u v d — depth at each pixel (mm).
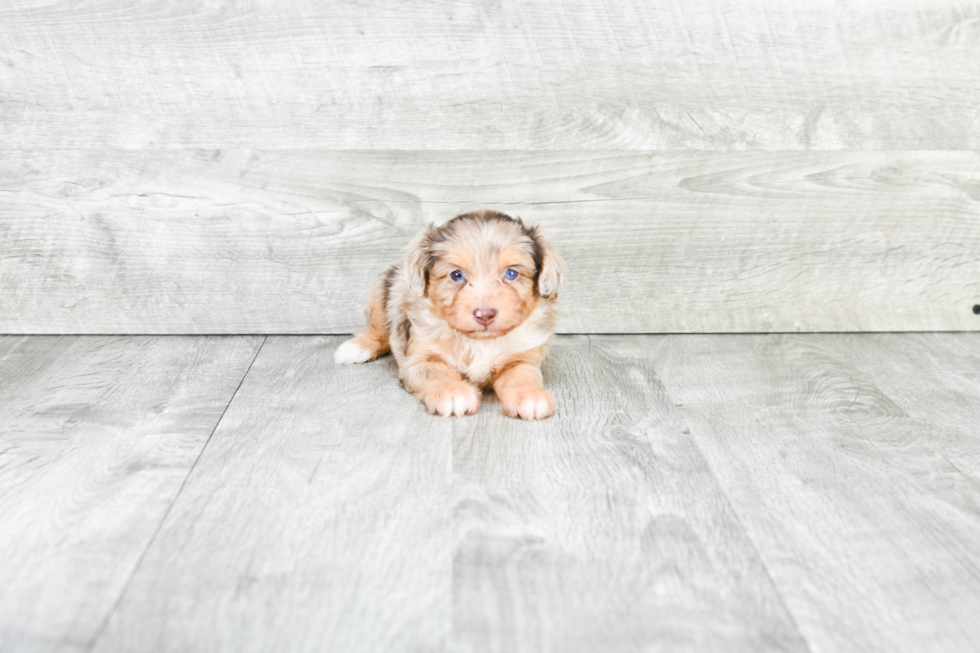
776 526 1598
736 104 2547
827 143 2607
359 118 2498
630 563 1460
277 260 2648
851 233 2719
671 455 1886
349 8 2379
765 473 1812
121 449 1872
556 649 1236
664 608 1339
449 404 2057
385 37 2418
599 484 1738
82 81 2416
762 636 1278
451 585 1386
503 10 2404
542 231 2207
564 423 2053
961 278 2814
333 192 2574
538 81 2488
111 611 1308
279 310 2707
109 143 2482
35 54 2375
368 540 1516
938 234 2744
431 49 2438
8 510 1598
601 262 2695
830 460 1880
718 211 2654
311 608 1322
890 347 2703
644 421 2074
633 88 2510
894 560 1495
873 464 1865
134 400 2158
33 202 2521
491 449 1897
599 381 2348
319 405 2145
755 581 1419
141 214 2561
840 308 2816
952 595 1398
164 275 2639
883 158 2639
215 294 2674
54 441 1906
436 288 2096
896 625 1316
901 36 2512
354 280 2688
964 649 1266
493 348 2189
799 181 2643
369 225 2617
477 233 2055
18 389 2223
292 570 1422
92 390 2223
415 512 1614
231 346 2619
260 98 2467
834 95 2561
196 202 2557
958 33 2520
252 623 1284
